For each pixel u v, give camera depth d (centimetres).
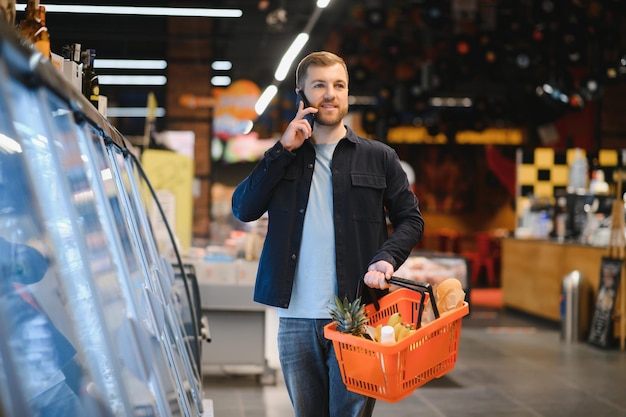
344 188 327
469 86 2277
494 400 678
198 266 742
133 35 1423
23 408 122
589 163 1587
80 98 197
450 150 2741
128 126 1892
